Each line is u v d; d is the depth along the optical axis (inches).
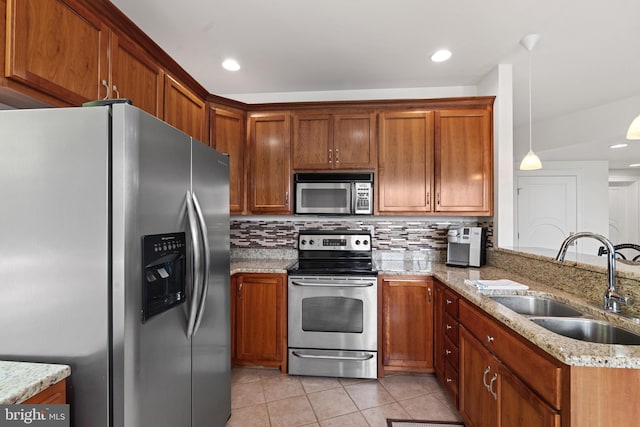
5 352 38.6
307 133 109.4
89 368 37.7
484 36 83.4
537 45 87.4
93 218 37.9
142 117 40.3
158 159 44.0
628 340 47.6
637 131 69.8
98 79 56.6
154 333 42.7
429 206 105.4
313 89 118.9
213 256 63.2
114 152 37.9
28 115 38.5
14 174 38.7
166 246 45.6
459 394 74.6
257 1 69.6
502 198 100.2
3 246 38.8
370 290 95.7
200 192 57.4
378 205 107.4
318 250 116.6
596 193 190.4
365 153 107.7
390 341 96.5
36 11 44.5
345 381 95.0
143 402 39.9
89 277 37.8
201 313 52.9
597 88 116.1
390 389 90.4
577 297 62.4
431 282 95.1
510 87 99.0
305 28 79.7
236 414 78.7
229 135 106.4
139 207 39.7
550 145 155.1
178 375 48.9
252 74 105.7
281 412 79.5
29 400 32.7
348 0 69.2
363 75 106.5
